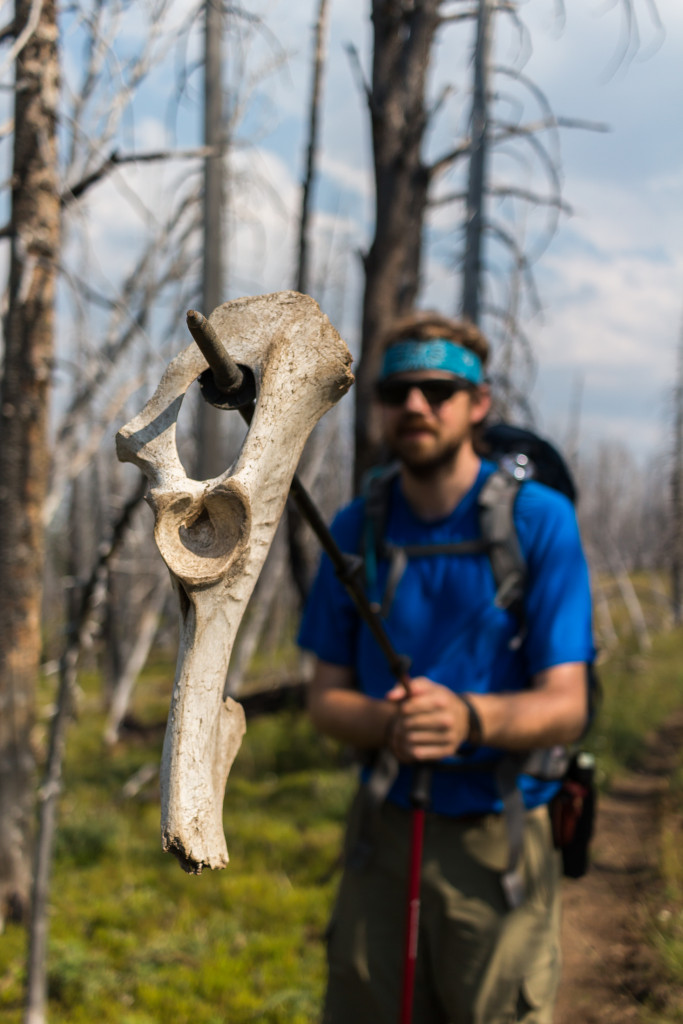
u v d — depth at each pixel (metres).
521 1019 1.92
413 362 2.11
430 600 2.12
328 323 0.84
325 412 0.85
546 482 2.40
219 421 6.25
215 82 6.36
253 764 8.94
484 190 7.02
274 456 0.80
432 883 1.99
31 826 4.89
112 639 12.94
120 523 2.64
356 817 2.17
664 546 24.45
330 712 2.18
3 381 4.57
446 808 2.00
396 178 7.36
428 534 2.17
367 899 2.08
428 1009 2.06
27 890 4.85
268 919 5.07
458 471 2.18
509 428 2.54
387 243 7.43
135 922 4.98
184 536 0.79
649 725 10.60
